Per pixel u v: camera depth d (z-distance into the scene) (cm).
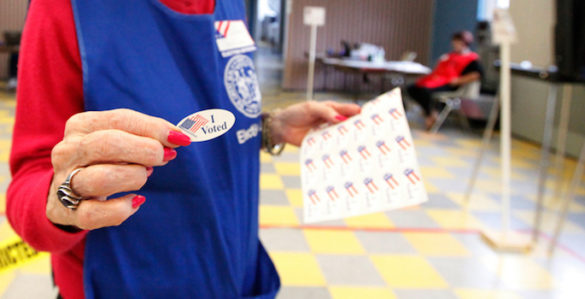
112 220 49
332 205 82
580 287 269
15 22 957
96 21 65
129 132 49
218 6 77
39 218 53
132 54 66
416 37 1098
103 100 64
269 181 420
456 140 638
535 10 314
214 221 74
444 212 370
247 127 82
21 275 246
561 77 276
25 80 64
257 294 94
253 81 84
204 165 74
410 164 82
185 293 74
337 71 1076
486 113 669
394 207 79
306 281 259
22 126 63
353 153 88
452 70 681
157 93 68
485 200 404
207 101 73
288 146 548
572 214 383
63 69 64
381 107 94
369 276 268
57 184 50
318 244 302
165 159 49
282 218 338
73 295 73
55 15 64
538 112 629
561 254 308
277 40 1435
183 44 71
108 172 47
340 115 97
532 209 390
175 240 72
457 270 280
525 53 324
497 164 525
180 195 71
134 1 67
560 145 423
